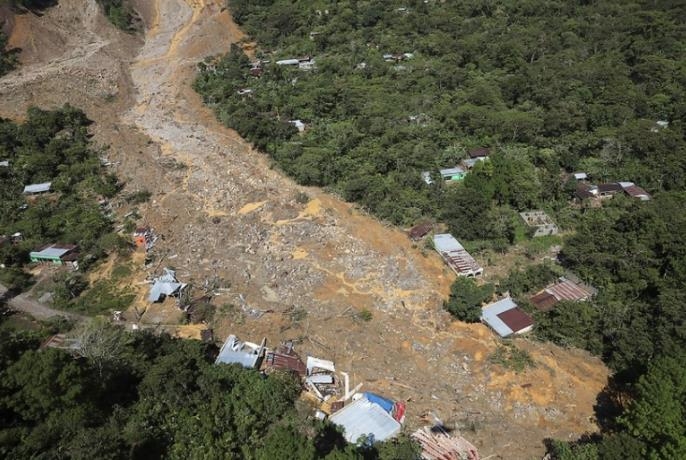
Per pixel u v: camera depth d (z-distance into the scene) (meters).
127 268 55.47
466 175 66.81
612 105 79.69
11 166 69.75
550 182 64.94
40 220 60.72
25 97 84.19
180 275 54.50
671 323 42.66
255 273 54.09
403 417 38.38
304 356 44.03
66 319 48.41
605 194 65.56
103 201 65.56
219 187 68.19
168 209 64.62
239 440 33.06
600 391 41.00
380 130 75.81
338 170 68.62
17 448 27.45
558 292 50.22
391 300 49.50
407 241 57.28
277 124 78.19
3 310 49.69
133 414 33.00
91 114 85.56
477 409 39.59
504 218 59.91
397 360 43.78
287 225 60.03
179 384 35.97
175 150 78.12
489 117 77.06
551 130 76.12
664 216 55.81
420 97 85.56
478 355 43.75
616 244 52.72
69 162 71.81
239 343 44.84
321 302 49.72
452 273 52.78
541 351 44.22
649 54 94.06
